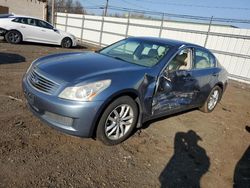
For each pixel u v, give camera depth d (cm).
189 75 473
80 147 357
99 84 329
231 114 640
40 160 314
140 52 455
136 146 387
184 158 380
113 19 1819
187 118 547
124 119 373
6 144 334
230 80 1194
